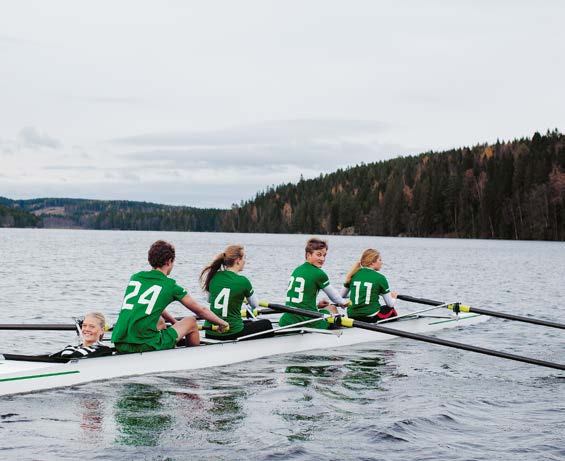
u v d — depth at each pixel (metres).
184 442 6.34
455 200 144.88
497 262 48.03
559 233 123.88
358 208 177.25
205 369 9.76
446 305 13.26
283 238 147.25
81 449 6.10
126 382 8.72
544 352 11.96
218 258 10.48
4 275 27.64
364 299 12.73
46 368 8.27
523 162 135.62
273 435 6.60
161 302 9.05
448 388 8.85
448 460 5.99
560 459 6.07
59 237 120.81
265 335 10.95
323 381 9.15
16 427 6.75
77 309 17.27
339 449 6.23
